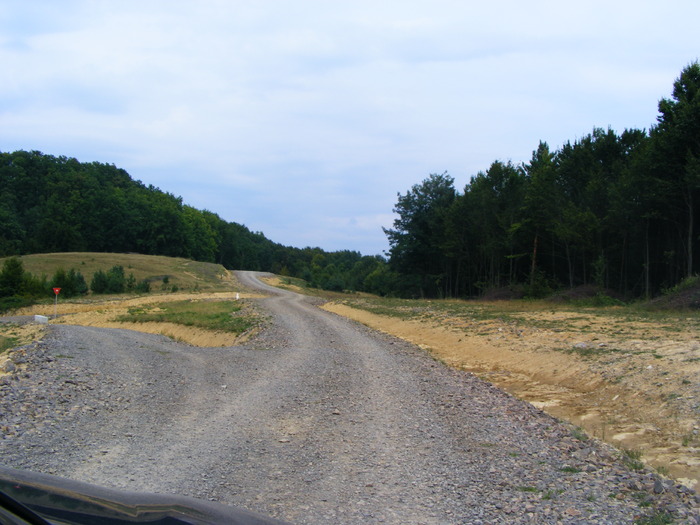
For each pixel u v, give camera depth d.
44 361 13.27
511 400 10.82
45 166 141.12
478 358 17.41
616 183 40.41
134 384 11.23
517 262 55.19
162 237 128.62
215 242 151.25
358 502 4.93
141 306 45.75
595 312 25.00
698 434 8.09
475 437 7.61
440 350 19.77
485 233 56.38
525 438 7.73
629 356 13.28
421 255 68.75
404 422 8.37
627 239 42.19
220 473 5.67
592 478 5.88
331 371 13.57
